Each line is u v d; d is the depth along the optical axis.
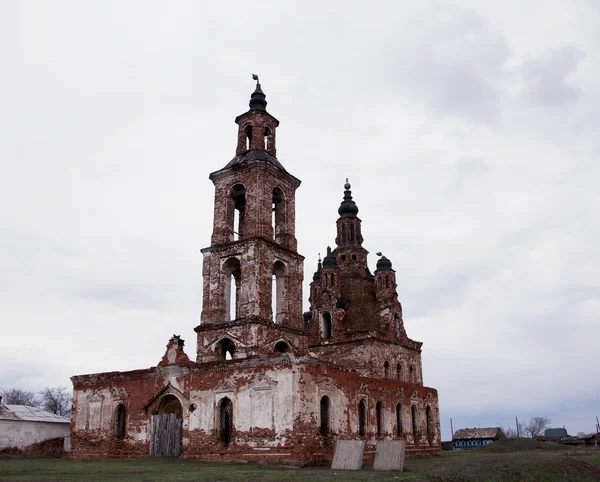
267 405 36.25
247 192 46.28
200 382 39.69
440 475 26.77
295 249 47.91
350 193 67.75
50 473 28.31
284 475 26.14
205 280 45.59
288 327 44.50
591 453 49.47
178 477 25.08
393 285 58.94
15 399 108.00
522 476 31.45
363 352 53.66
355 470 31.02
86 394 45.50
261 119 49.84
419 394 54.50
